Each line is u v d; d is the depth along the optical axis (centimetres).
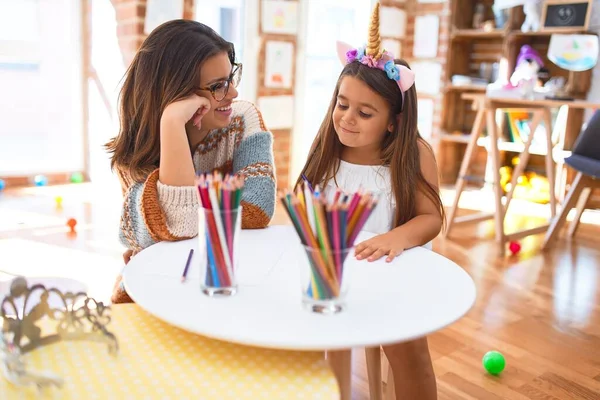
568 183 386
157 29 114
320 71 420
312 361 75
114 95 362
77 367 72
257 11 361
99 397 66
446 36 431
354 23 428
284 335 69
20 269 227
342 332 70
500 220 281
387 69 117
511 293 230
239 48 375
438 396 154
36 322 81
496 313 210
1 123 380
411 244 107
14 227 287
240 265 93
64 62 395
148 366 73
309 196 73
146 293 80
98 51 380
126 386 68
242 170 120
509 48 407
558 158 384
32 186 388
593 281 247
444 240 302
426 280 89
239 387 69
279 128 390
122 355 75
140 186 108
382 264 96
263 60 370
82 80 401
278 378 71
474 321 202
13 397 65
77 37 393
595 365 175
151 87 110
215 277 80
